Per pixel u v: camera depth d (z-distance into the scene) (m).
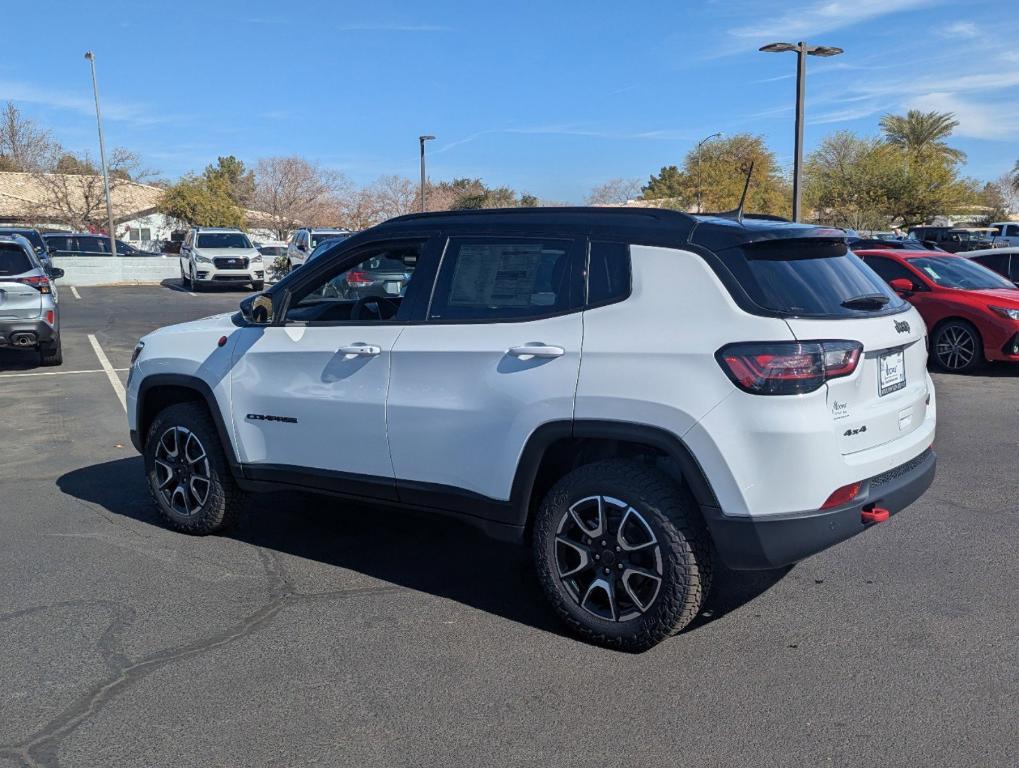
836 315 3.81
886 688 3.62
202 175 65.75
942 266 12.23
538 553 4.13
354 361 4.65
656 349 3.77
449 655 3.97
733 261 3.78
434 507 4.48
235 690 3.66
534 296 4.18
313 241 27.23
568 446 4.19
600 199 60.53
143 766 3.14
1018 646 3.97
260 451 5.09
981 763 3.10
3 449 7.94
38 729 3.37
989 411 9.12
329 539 5.54
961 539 5.38
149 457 5.64
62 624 4.28
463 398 4.27
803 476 3.59
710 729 3.34
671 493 3.83
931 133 50.38
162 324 19.05
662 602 3.83
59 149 60.81
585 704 3.54
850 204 46.31
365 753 3.21
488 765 3.13
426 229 4.62
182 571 4.98
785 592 4.63
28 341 12.23
